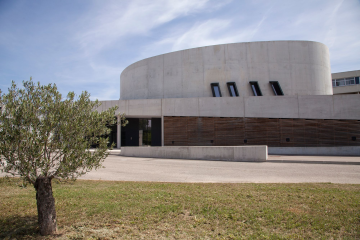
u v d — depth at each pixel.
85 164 4.75
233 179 9.98
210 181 9.55
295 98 23.19
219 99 24.69
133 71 33.44
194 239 4.44
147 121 31.66
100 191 7.74
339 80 46.00
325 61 29.53
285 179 9.93
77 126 4.50
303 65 28.17
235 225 4.99
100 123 5.16
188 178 10.23
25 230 4.97
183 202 6.45
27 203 6.76
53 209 4.84
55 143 4.45
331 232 4.64
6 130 4.03
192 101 25.41
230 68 28.08
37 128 4.27
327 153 21.83
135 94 32.75
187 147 17.50
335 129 22.55
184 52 29.38
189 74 29.02
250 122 23.83
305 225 4.93
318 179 9.91
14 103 4.23
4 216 5.77
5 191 8.12
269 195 7.05
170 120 25.89
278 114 23.33
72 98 4.86
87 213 5.80
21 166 4.16
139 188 8.10
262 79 27.77
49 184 4.80
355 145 22.14
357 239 4.35
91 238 4.54
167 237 4.54
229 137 24.12
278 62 27.94
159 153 18.44
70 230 4.92
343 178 10.12
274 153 22.89
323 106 22.88
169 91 29.67
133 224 5.16
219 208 5.95
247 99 24.08
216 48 28.48
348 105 22.53
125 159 17.36
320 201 6.42
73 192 7.66
